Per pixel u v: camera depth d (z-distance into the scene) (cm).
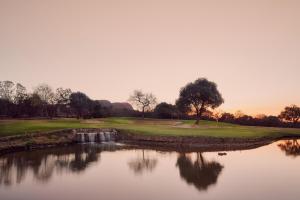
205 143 6656
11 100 14188
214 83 11644
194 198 2639
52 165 4175
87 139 7288
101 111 15700
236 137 6931
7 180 3278
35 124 8062
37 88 14362
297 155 5047
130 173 3656
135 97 16288
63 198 2641
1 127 6881
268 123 16225
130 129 8100
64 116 15388
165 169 3909
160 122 12731
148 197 2680
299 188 2908
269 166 4044
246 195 2705
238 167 3991
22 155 5041
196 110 11538
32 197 2670
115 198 2642
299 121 15862
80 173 3659
